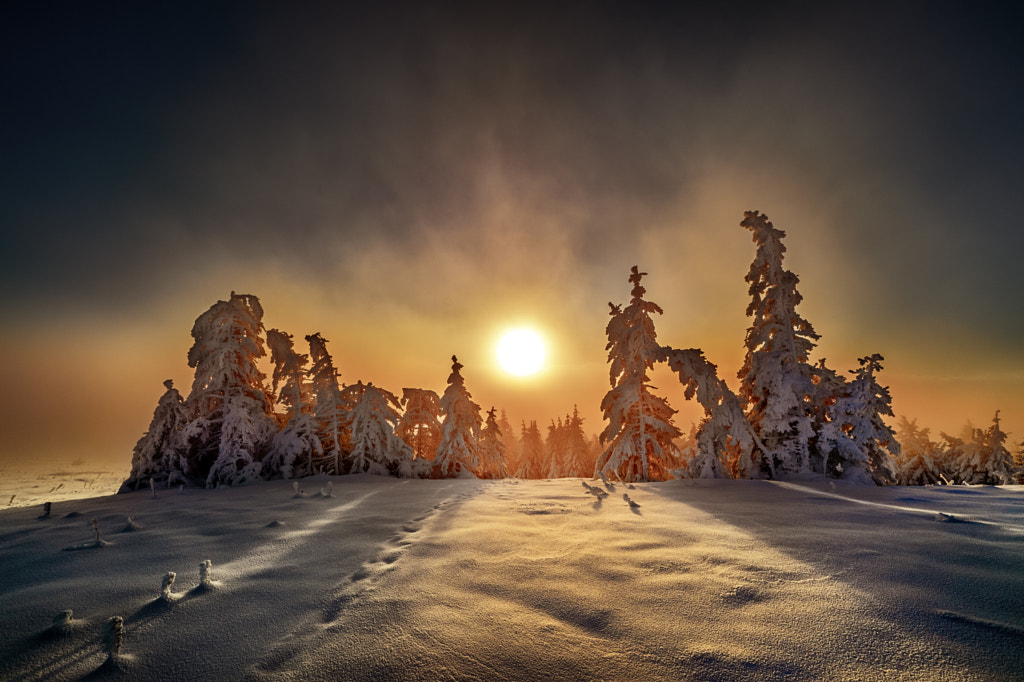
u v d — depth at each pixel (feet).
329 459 70.59
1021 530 22.97
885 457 55.36
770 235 61.82
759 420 59.11
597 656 11.45
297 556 20.88
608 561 18.81
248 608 14.92
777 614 13.44
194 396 61.00
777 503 33.76
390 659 11.48
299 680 10.69
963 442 88.48
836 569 17.10
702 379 58.95
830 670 10.54
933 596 14.30
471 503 35.12
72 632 13.41
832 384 58.44
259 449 65.77
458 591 15.83
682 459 64.44
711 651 11.51
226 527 27.89
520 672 10.84
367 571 18.43
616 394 67.05
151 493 49.26
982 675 10.11
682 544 21.24
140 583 17.60
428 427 80.89
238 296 66.44
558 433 177.37
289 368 70.44
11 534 28.25
